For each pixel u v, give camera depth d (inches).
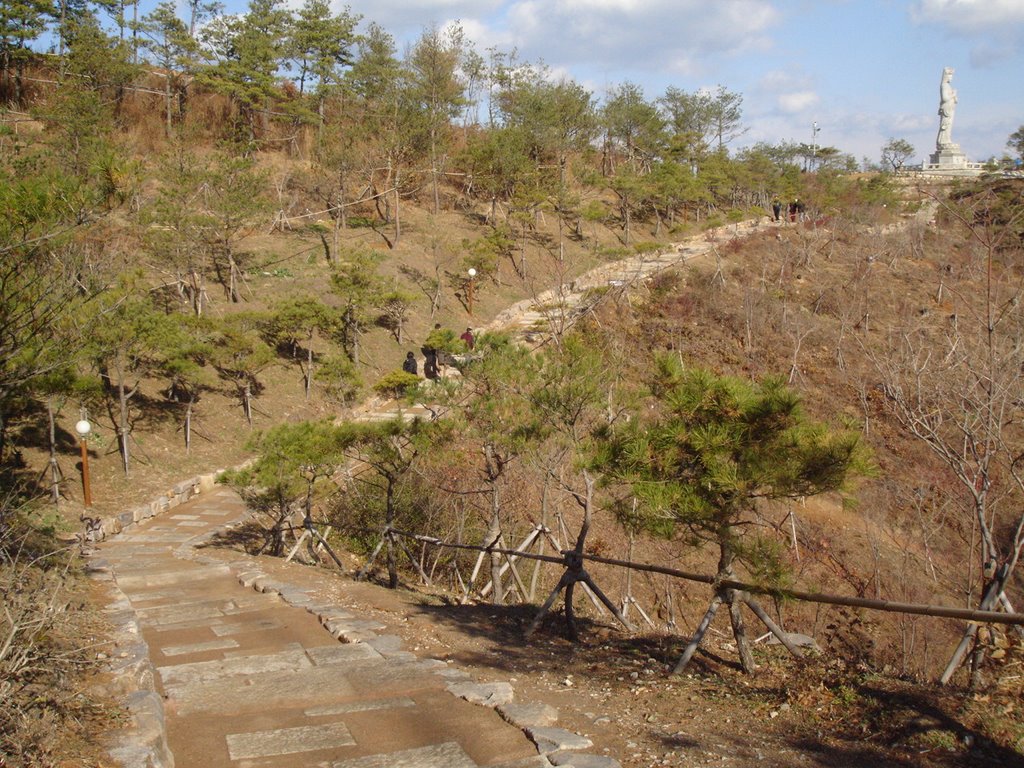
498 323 1225.4
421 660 268.4
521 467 559.2
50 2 1337.4
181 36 1502.2
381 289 1035.9
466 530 594.6
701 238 1600.6
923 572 559.5
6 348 284.0
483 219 1625.2
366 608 364.8
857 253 1295.5
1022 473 446.0
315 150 1454.2
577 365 391.5
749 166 2052.2
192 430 861.2
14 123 1171.9
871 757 184.5
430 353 1018.1
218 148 1315.2
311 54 1720.0
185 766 177.8
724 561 269.0
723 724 209.5
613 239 1648.6
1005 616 195.8
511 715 204.2
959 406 367.9
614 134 1975.9
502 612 376.5
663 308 1152.8
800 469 249.0
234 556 566.6
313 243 1333.7
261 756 182.2
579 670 269.1
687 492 255.0
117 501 713.6
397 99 1448.1
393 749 185.6
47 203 276.7
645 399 406.0
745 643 273.6
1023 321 474.0
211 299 1064.2
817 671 258.5
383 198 1533.0
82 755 159.5
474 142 1642.5
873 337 991.6
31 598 213.6
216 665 257.8
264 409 927.7
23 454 711.1
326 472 550.9
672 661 282.8
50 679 194.5
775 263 1336.1
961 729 197.0
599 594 333.4
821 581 539.2
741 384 261.1
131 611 307.4
